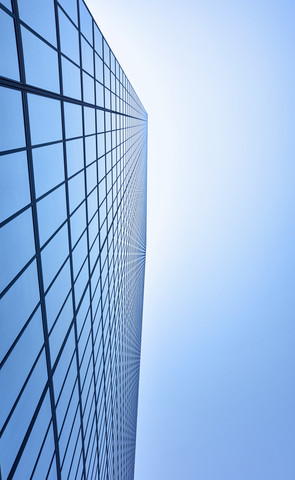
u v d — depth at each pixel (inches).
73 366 773.9
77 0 741.9
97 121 992.9
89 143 891.4
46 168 569.0
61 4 631.2
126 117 1850.4
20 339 476.1
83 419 893.8
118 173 1539.1
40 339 557.0
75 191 758.5
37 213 532.4
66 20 663.8
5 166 423.2
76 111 751.7
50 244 596.4
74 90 731.4
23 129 474.0
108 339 1325.0
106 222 1210.6
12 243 446.3
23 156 476.1
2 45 410.0
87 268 903.7
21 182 471.2
